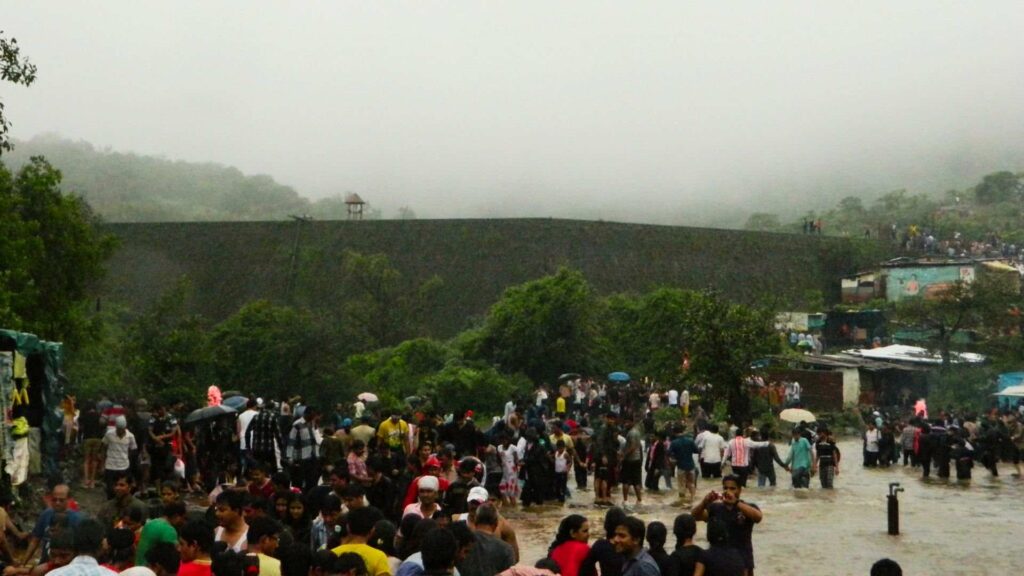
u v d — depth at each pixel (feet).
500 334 186.19
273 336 144.77
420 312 230.07
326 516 36.60
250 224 266.98
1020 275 252.21
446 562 28.78
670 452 88.02
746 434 100.63
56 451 73.56
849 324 239.91
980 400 182.19
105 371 122.52
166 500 39.29
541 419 95.50
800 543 67.77
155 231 266.36
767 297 237.66
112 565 31.40
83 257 112.47
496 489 60.49
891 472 115.14
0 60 80.43
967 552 64.90
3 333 66.80
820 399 174.09
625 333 193.26
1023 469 119.75
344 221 265.13
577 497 88.48
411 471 58.08
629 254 258.16
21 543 42.04
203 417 79.66
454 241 257.55
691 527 35.24
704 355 140.77
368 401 119.85
